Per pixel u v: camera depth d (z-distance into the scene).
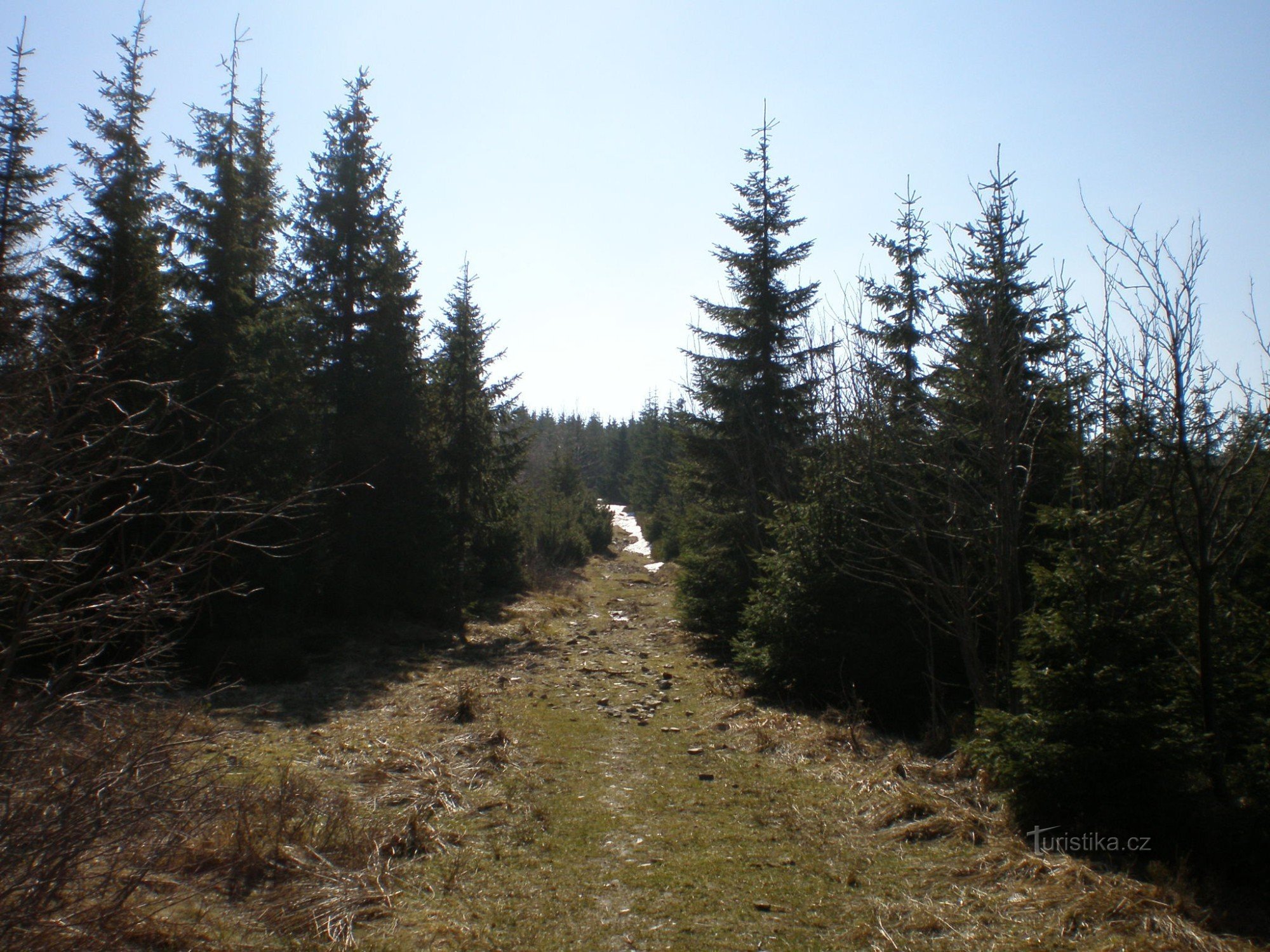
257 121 16.31
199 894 4.96
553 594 26.20
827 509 11.65
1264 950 4.45
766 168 18.03
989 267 12.33
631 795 7.71
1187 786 5.78
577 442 89.19
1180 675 6.15
